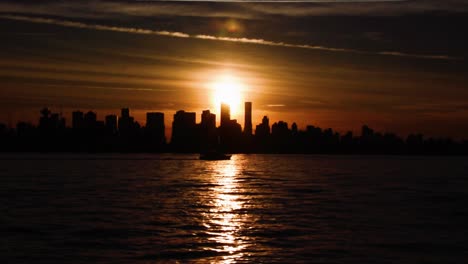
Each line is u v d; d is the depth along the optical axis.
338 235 61.94
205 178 168.00
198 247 55.41
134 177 168.88
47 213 78.50
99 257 50.94
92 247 55.09
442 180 163.75
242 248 55.06
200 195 109.00
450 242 57.97
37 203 91.06
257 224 69.94
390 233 63.25
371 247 55.44
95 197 102.12
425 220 73.62
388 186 136.38
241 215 78.25
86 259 50.12
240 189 124.94
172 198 102.31
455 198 104.94
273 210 84.19
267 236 61.41
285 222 71.56
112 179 157.12
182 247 55.44
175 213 80.06
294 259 50.38
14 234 61.47
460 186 138.12
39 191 113.81
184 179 161.75
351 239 59.56
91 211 81.12
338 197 105.31
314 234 62.50
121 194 109.25
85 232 63.09
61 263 48.56
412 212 82.06
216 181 153.50
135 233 62.84
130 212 80.62
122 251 53.41
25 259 49.91
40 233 62.12
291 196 107.44
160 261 49.84
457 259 50.78
